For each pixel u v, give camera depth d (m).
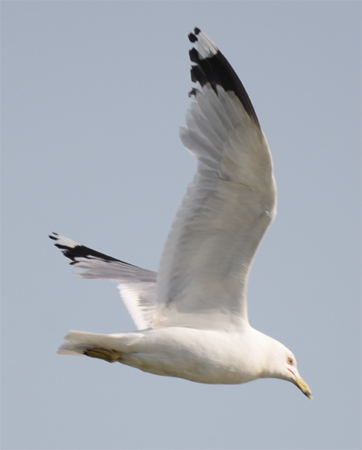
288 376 13.54
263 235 11.77
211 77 11.18
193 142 11.56
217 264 12.19
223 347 12.34
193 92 11.41
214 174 11.52
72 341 12.23
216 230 11.91
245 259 12.06
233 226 11.79
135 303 15.37
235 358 12.46
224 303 12.52
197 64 11.31
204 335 12.28
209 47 11.20
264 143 10.91
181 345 12.16
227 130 11.20
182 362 12.25
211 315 12.55
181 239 12.09
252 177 11.29
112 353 12.24
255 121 10.85
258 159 11.10
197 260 12.22
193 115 11.48
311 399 13.62
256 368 12.84
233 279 12.27
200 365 12.28
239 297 12.45
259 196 11.41
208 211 11.77
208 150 11.50
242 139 11.09
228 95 11.01
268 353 13.18
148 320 14.91
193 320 12.53
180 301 12.58
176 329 12.27
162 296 12.52
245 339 12.59
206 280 12.38
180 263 12.30
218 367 12.37
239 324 12.62
